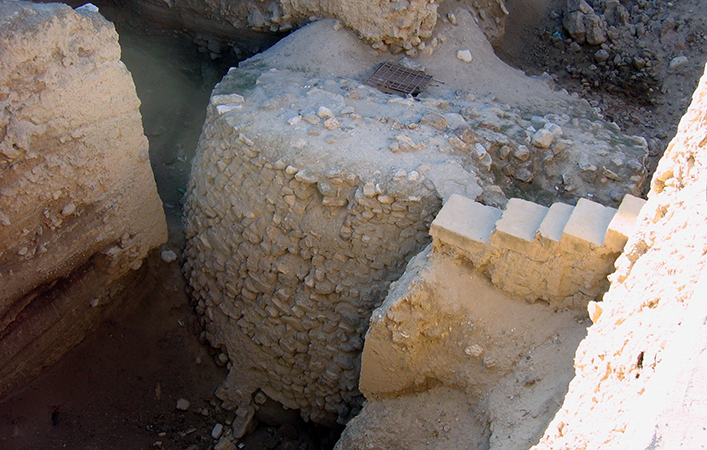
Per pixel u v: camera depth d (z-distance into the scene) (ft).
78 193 16.80
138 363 20.17
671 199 10.74
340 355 18.39
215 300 20.31
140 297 20.70
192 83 27.17
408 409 15.08
